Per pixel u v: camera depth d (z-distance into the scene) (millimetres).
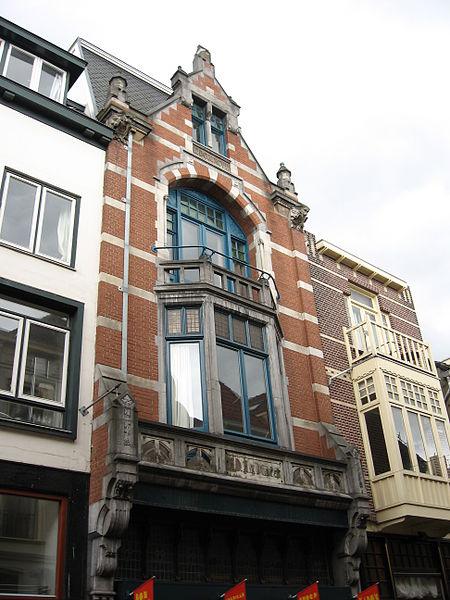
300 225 16547
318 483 11742
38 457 9188
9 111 11906
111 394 9969
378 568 13070
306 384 13938
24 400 9609
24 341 10039
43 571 8641
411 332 19453
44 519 8984
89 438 9883
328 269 17703
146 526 9875
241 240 15430
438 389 16297
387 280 19453
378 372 14914
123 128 13492
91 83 15773
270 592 10469
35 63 13258
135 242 12477
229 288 13656
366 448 14461
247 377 12375
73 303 10844
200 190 15148
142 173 13523
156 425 9992
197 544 10445
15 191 11305
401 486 13258
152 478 9523
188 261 12773
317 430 13359
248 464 10906
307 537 11953
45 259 10930
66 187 12062
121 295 11531
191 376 11633
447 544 14953
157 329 11852
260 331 13188
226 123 16672
